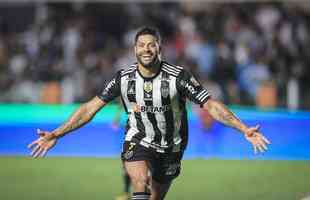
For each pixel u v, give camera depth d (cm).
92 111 1581
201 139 3425
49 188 2533
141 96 1552
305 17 4662
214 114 1510
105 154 3444
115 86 1570
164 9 4841
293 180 2712
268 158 3350
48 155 3431
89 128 3444
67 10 4772
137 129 1602
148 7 4856
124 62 4444
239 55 4312
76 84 4384
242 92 4228
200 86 1535
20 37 4775
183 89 1534
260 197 2353
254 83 4238
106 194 2412
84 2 4838
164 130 1584
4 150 3488
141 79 1546
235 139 3403
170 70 1542
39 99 4350
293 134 3359
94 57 4541
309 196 2336
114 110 3441
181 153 1638
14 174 2858
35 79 4478
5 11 4922
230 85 4228
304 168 3038
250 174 2859
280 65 4312
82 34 4653
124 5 4872
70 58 4531
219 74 4262
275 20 4569
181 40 4453
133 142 1599
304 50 4469
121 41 4741
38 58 4553
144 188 1540
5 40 4762
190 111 3447
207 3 4772
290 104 4016
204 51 4309
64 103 4134
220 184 2619
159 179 1666
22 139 3484
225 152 3409
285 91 4056
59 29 4656
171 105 1556
